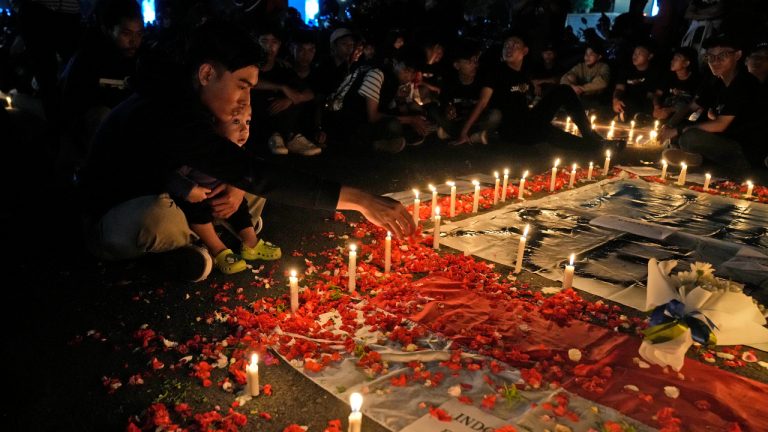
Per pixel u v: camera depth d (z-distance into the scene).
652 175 7.36
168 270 3.72
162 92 3.35
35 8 6.31
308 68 8.73
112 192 3.60
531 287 3.90
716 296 3.13
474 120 8.88
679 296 3.09
